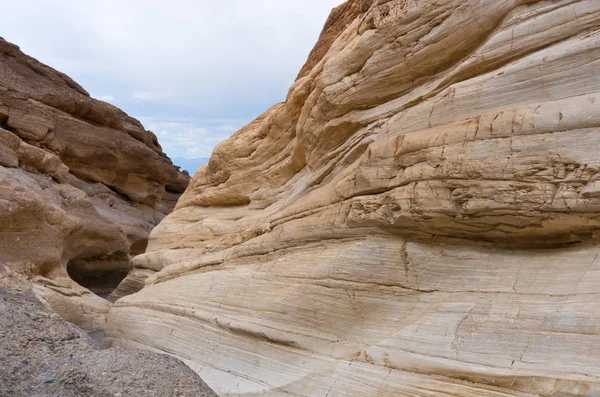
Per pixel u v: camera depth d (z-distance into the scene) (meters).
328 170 8.02
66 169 17.30
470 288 5.08
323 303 6.23
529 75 4.88
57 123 19.61
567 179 4.29
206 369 7.14
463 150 4.99
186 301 8.51
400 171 5.73
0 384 5.55
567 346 4.11
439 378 4.74
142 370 6.19
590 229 4.41
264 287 7.18
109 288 20.17
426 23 6.16
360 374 5.38
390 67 6.64
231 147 12.28
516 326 4.50
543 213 4.46
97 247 17.27
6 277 10.91
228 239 9.73
